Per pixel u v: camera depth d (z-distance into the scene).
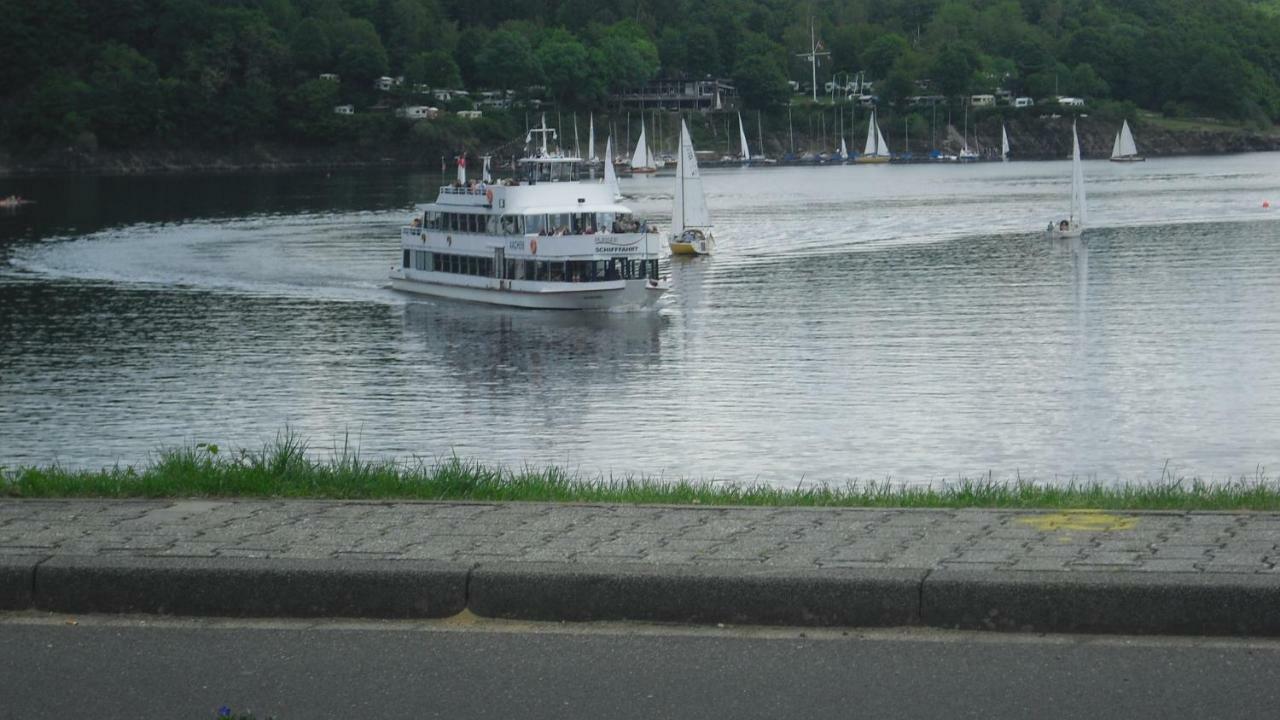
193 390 62.34
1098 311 80.06
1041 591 12.55
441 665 12.04
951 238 128.25
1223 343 68.62
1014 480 44.03
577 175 95.69
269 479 18.70
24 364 69.06
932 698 11.13
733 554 13.97
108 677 11.88
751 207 181.62
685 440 51.12
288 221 160.50
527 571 13.17
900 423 53.12
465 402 59.44
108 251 127.38
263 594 13.41
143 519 15.90
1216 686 11.25
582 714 10.98
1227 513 15.62
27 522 15.77
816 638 12.49
